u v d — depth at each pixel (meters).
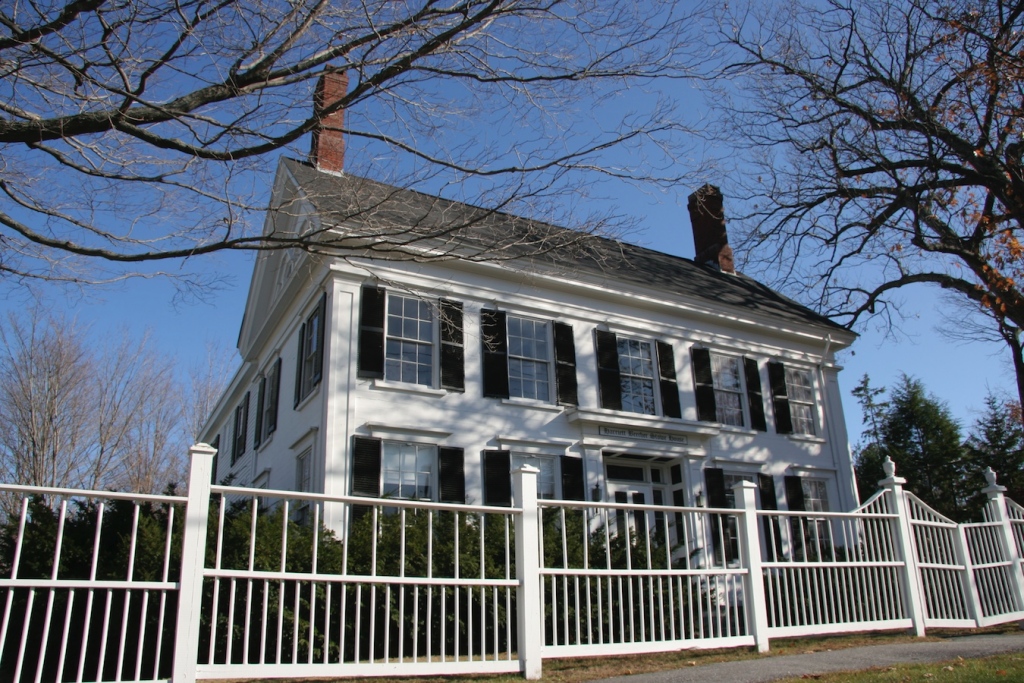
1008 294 16.80
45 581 5.06
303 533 8.42
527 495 7.26
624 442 15.92
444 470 13.67
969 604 9.95
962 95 17.48
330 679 6.52
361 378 13.53
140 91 6.46
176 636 5.38
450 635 8.48
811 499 18.89
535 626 6.86
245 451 19.97
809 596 8.74
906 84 18.28
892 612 9.29
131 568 5.37
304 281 15.65
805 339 20.22
